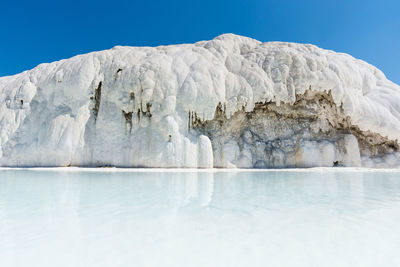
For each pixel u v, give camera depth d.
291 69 14.16
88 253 2.00
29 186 5.61
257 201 3.99
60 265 1.79
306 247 2.13
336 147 13.72
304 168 12.96
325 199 4.16
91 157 12.91
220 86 13.20
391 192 4.93
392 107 14.09
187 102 12.59
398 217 3.04
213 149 13.08
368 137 14.32
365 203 3.85
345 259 1.90
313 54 14.87
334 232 2.51
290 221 2.88
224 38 16.23
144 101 12.73
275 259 1.90
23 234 2.41
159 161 11.80
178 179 7.21
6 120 14.45
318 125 14.45
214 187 5.53
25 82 15.35
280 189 5.27
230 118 13.67
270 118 14.53
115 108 13.23
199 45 16.16
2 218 2.95
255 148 13.75
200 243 2.22
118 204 3.73
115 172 9.77
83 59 14.70
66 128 13.10
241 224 2.77
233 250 2.08
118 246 2.14
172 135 11.96
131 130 12.93
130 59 14.38
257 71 13.95
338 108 13.79
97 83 13.87
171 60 14.02
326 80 13.64
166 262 1.85
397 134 13.26
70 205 3.64
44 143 13.05
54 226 2.66
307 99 14.38
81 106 13.58
